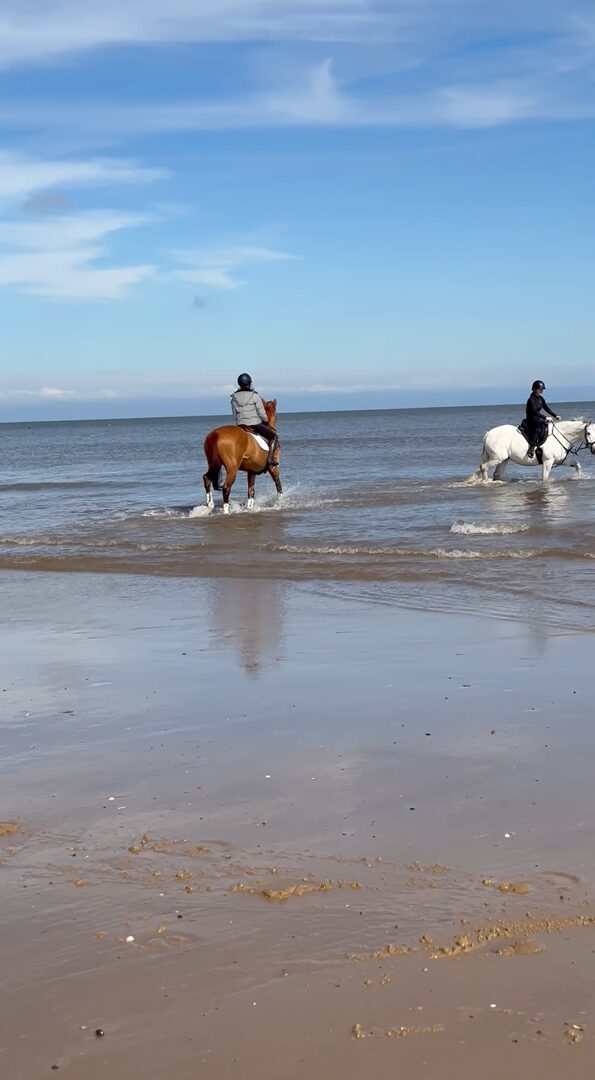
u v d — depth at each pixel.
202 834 4.84
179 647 9.26
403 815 4.96
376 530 16.47
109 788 5.56
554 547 13.84
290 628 9.95
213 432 19.58
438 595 11.37
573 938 3.66
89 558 15.48
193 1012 3.30
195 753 6.12
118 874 4.42
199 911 4.02
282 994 3.38
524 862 4.34
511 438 22.72
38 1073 3.02
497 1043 3.06
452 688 7.37
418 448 48.53
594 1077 2.89
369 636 9.40
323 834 4.77
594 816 4.81
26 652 9.32
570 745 5.91
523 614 10.09
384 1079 2.93
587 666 7.82
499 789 5.25
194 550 15.62
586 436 22.72
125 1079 2.98
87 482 33.75
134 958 3.66
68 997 3.42
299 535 16.41
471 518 17.19
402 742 6.14
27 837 4.90
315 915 3.94
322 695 7.33
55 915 4.04
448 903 3.99
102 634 10.05
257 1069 3.00
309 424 139.50
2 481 36.78
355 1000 3.33
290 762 5.87
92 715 7.07
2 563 15.62
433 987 3.38
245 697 7.38
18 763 6.08
